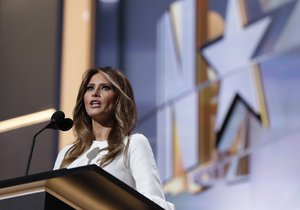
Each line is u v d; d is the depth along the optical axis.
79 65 14.91
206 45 13.61
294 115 12.42
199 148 13.16
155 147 13.65
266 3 13.12
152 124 13.80
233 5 13.49
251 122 12.80
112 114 7.44
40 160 14.95
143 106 13.98
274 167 12.35
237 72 13.16
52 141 14.78
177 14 14.06
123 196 5.61
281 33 12.88
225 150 12.91
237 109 12.99
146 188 6.78
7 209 5.67
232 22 13.44
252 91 12.91
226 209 12.61
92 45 14.84
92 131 7.59
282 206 12.13
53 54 15.51
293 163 12.20
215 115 13.19
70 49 15.17
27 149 15.32
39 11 16.16
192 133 13.32
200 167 13.05
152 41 14.23
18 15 16.61
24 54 16.17
